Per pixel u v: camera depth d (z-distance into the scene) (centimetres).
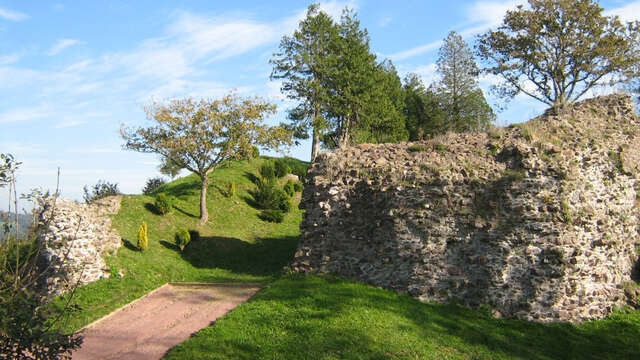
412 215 1412
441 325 1198
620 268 1428
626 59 2962
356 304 1279
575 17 3031
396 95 4675
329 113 3912
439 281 1345
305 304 1293
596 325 1248
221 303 1431
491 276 1289
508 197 1320
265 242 2342
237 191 3050
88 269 1557
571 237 1281
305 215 1684
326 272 1555
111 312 1370
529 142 1431
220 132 2442
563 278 1256
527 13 3200
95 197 2672
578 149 1408
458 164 1451
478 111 4375
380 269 1449
